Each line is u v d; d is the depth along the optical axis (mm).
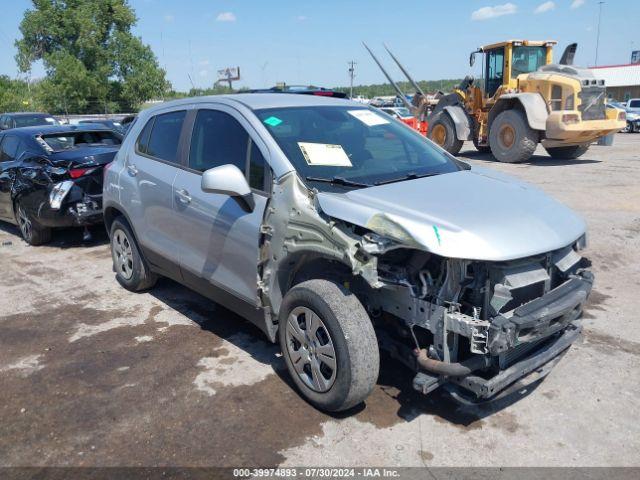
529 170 13180
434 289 3117
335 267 3564
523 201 3506
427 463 3008
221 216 3969
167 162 4695
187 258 4445
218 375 3959
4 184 7855
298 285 3441
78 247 7582
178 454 3123
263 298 3766
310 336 3395
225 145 4125
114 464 3059
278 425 3354
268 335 3879
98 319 5012
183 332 4695
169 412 3520
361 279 3439
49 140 7664
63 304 5410
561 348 3324
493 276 2998
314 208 3381
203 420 3424
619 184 10602
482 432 3260
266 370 4016
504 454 3068
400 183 3658
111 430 3355
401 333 3420
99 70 50656
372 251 2996
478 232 3002
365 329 3178
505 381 3012
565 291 3213
